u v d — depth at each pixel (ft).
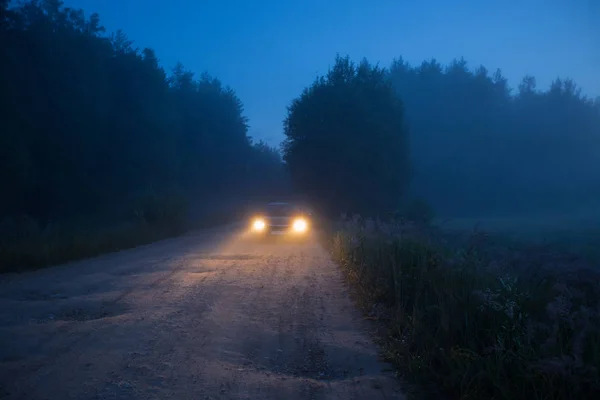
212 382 19.83
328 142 123.44
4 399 18.11
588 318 18.53
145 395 18.58
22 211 115.03
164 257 55.36
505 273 25.54
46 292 35.78
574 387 16.29
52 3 125.29
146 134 152.97
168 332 25.72
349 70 130.72
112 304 31.81
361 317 29.32
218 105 222.48
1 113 104.37
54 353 22.61
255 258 54.34
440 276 27.14
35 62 117.39
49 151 121.19
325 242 68.69
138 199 91.25
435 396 18.83
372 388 19.63
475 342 20.74
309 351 23.72
